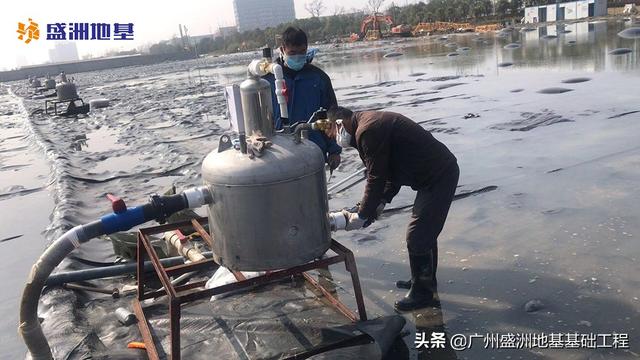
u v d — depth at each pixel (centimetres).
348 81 1888
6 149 1334
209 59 7394
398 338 315
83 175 849
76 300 381
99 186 787
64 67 8594
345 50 4312
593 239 411
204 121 1345
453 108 1061
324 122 316
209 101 1833
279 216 267
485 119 911
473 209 506
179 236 417
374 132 311
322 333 315
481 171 623
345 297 370
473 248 421
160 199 279
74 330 336
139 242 346
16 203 746
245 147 270
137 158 977
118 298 392
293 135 288
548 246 408
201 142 1045
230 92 273
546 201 503
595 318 312
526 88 1193
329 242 297
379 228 489
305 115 403
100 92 3077
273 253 271
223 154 278
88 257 473
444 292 361
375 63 2617
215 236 283
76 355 307
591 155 627
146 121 1508
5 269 497
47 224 630
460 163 669
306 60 403
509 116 909
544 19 5022
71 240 278
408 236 338
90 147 1160
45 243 557
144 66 8288
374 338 293
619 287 341
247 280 280
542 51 2069
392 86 1573
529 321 318
